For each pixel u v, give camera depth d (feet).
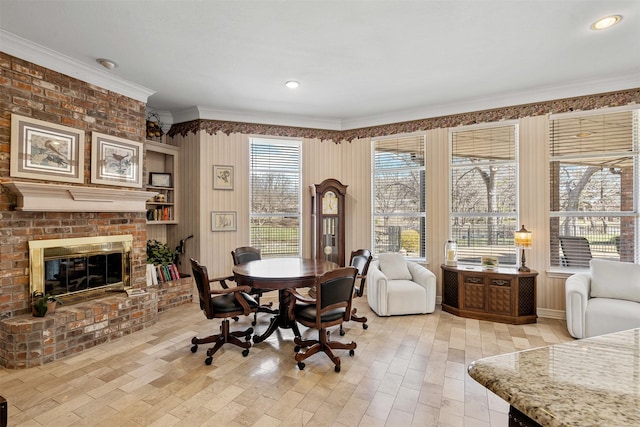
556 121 13.09
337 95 13.80
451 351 9.75
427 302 13.25
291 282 9.66
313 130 17.12
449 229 14.92
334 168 17.42
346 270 8.71
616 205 12.34
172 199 15.66
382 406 6.98
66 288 10.28
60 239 10.02
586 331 10.14
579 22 8.46
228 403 7.07
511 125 13.85
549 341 10.46
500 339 10.66
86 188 10.19
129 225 12.12
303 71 11.47
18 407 6.87
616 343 3.57
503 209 14.07
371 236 16.87
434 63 10.87
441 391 7.56
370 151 16.83
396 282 13.80
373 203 16.97
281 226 16.80
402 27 8.71
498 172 14.16
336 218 16.19
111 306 10.49
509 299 12.21
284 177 16.88
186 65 10.93
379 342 10.44
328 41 9.45
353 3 7.67
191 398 7.24
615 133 12.25
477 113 14.35
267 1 7.58
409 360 9.15
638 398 2.43
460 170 14.89
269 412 6.75
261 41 9.43
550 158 13.08
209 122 15.44
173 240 15.99
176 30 8.82
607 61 10.71
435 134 15.23
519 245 12.59
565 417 2.19
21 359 8.49
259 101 14.52
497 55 10.30
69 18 8.20
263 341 10.54
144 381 7.96
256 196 16.47
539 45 9.66
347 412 6.77
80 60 10.40
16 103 9.11
